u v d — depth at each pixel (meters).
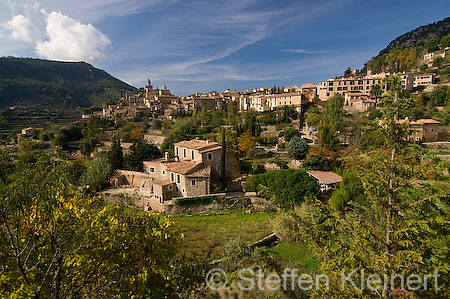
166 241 8.52
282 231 29.28
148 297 7.67
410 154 10.02
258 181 42.81
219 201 41.47
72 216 7.61
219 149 47.62
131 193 46.75
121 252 7.73
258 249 26.66
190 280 9.62
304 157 57.94
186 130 88.94
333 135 59.53
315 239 10.81
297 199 38.47
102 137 91.75
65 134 93.19
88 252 7.01
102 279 7.96
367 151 11.25
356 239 10.06
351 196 32.03
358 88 111.06
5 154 31.81
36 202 8.48
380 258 9.05
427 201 9.44
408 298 8.38
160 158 56.88
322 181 45.09
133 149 60.00
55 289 7.55
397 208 9.67
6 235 7.26
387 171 10.13
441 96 77.81
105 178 51.22
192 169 43.88
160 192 42.25
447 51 127.44
